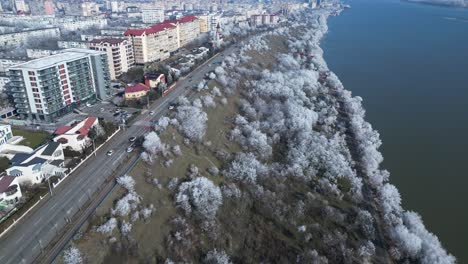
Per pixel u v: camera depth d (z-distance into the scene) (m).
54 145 128.25
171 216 108.25
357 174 145.00
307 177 137.50
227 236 106.88
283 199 126.44
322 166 144.38
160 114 171.38
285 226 113.50
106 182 115.44
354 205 126.19
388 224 116.62
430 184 141.50
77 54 187.12
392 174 148.00
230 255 101.19
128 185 111.06
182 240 100.50
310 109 197.12
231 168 137.12
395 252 105.12
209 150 148.50
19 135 150.62
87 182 115.50
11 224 95.00
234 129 167.12
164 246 98.31
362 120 189.50
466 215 124.06
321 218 118.38
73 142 135.25
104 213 101.69
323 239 109.25
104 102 193.88
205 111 176.62
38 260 85.06
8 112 173.38
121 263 90.75
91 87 191.62
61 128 145.00
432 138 179.62
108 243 93.69
